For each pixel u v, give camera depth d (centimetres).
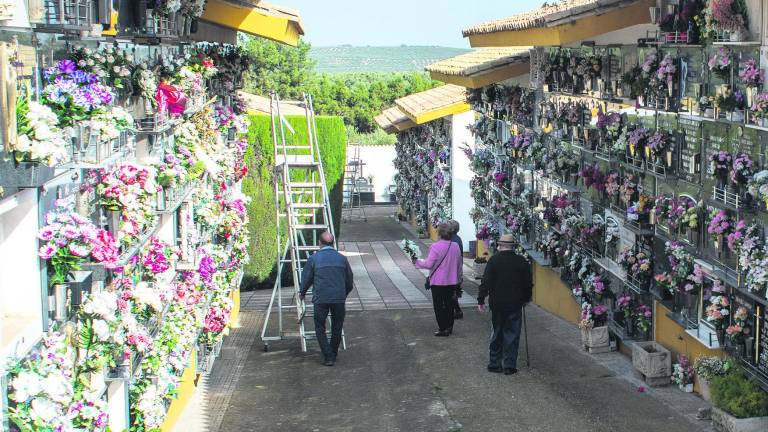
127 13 846
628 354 1428
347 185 4850
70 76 662
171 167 1014
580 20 1334
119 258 730
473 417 1158
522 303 1352
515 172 2117
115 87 812
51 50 676
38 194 609
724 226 1057
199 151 1147
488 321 1784
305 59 5988
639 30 1388
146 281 900
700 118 1139
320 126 2455
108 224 777
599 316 1470
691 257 1170
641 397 1207
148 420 887
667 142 1238
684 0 1142
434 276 1625
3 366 537
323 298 1466
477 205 2602
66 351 626
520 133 2019
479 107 2436
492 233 2289
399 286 2352
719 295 1086
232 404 1255
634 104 1368
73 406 633
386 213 4553
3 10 538
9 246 600
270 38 1342
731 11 1021
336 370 1435
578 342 1551
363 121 6122
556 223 1745
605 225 1499
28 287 604
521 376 1338
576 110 1617
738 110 1026
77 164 654
